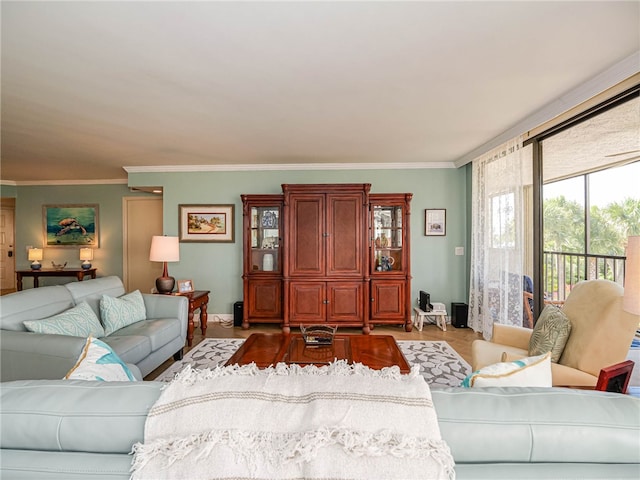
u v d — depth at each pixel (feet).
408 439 2.11
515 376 3.28
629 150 9.49
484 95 7.59
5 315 6.81
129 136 10.54
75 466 2.29
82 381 2.70
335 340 8.61
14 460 2.33
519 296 10.50
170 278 12.25
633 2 4.51
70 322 7.33
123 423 2.36
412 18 4.85
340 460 2.07
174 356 10.18
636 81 6.62
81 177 17.72
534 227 10.33
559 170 11.81
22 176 17.37
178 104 8.01
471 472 2.16
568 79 6.83
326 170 14.82
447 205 14.74
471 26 5.06
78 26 5.00
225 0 4.43
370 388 2.42
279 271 13.85
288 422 2.24
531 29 5.13
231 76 6.63
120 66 6.23
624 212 9.60
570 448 2.22
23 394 2.52
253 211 14.17
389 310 13.47
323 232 13.19
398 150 12.53
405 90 7.30
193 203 15.20
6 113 8.54
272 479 2.07
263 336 8.97
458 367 9.64
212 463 2.11
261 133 10.32
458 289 14.82
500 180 11.35
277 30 5.14
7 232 20.70
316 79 6.77
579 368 5.77
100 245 18.45
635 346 9.61
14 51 5.69
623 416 2.29
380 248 13.87
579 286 6.69
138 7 4.58
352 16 4.81
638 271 4.26
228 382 2.52
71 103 7.92
